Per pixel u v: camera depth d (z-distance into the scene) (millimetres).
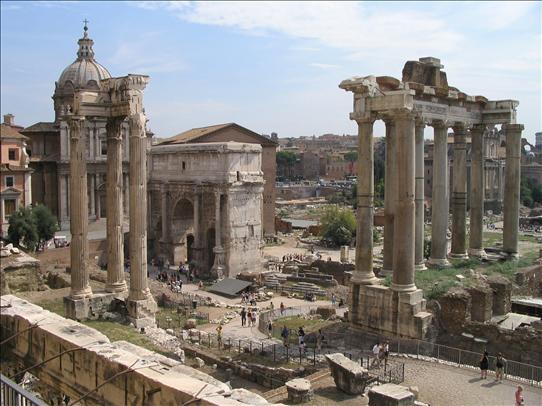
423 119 39844
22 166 85688
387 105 35688
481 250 48000
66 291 48375
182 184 87688
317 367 34312
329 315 56344
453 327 34750
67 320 24375
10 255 55625
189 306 62312
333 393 28562
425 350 33781
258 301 68625
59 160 96562
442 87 40656
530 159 177750
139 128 39438
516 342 32250
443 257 43875
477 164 47344
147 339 36094
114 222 42344
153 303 40312
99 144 98250
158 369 18859
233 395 17000
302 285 75562
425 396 27750
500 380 29859
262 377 36469
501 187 148125
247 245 84812
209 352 42781
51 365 22594
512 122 45812
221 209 82812
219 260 82062
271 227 124625
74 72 105562
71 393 21422
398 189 35438
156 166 94250
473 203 47844
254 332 52062
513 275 42500
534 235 93500
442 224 43531
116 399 19344
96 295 40844
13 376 24469
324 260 89688
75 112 39750
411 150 35188
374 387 25562
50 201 98625
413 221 35531
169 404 17375
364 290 37094
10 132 85312
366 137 37125
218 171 82375
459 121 43844
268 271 85625
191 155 86812
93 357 20312
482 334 33656
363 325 37250
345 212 120812
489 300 35812
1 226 82312
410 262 35375
